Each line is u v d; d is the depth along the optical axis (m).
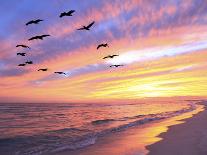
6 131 33.34
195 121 34.31
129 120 43.25
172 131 26.64
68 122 44.03
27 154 19.88
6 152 20.86
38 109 92.50
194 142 19.91
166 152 17.86
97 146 21.20
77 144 22.50
